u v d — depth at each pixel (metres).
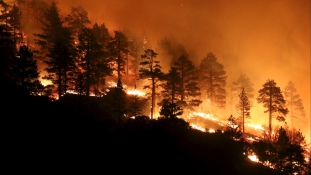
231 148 31.78
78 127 20.77
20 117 19.73
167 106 34.47
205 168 25.14
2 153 14.97
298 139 37.16
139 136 18.17
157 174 15.78
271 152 30.73
